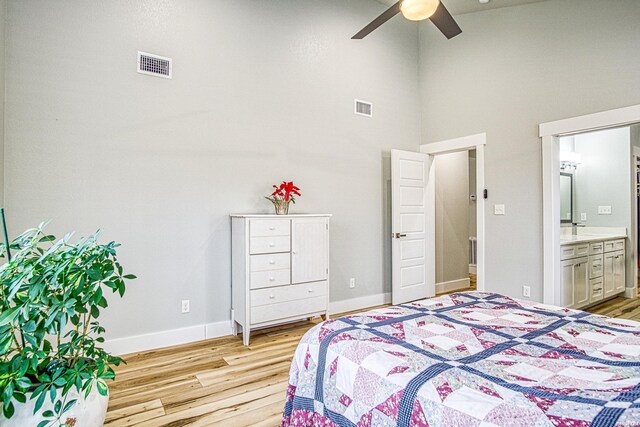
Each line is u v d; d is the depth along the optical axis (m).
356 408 1.21
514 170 3.90
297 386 1.55
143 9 3.06
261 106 3.66
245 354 2.97
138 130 3.03
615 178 4.91
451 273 5.59
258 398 2.25
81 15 2.81
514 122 3.91
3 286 1.32
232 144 3.48
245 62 3.57
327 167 4.14
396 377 1.14
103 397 1.54
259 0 3.67
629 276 4.83
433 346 1.37
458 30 2.68
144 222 3.06
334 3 4.21
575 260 3.95
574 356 1.26
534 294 3.73
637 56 3.06
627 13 3.13
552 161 3.60
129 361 2.81
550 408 0.91
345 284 4.29
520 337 1.46
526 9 3.81
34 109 2.64
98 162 2.87
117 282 1.50
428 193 4.90
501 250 4.00
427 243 4.88
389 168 4.70
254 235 3.18
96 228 2.86
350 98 4.34
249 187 3.58
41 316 1.39
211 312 3.37
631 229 4.80
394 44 4.75
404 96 4.84
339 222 4.24
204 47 3.34
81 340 1.50
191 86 3.27
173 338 3.17
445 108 4.64
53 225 2.71
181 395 2.28
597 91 3.30
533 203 3.75
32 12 2.63
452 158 5.61
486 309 1.91
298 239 3.45
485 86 4.19
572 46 3.47
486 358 1.25
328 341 1.49
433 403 1.00
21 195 2.60
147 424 1.96
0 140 2.47
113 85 2.93
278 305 3.33
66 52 2.75
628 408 0.88
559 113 3.55
